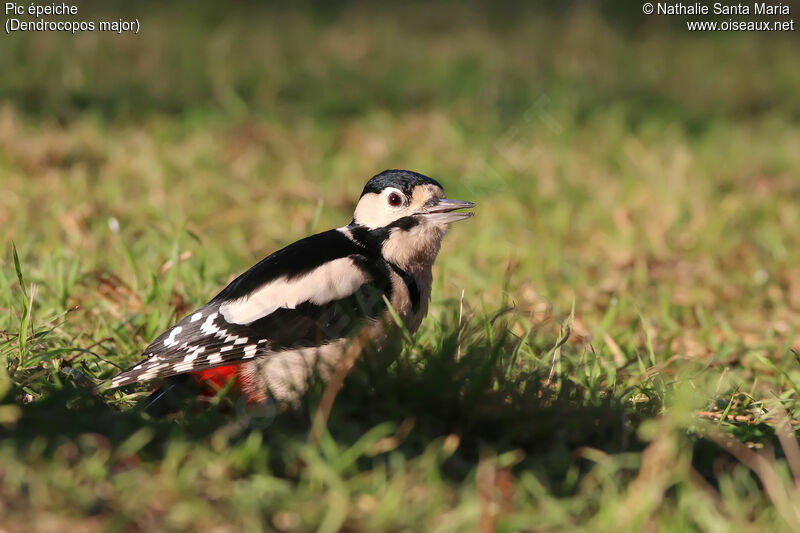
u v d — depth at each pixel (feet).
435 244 28.04
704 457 22.35
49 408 22.61
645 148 61.36
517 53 80.74
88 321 31.63
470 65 77.97
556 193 52.31
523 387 24.32
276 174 53.93
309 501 19.27
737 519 19.16
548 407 23.26
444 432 22.91
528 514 19.36
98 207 44.42
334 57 78.84
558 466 21.49
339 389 23.00
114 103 63.62
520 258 41.47
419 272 28.09
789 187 55.57
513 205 49.78
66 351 26.04
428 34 88.17
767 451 23.07
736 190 54.80
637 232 47.21
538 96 69.51
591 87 73.97
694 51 86.94
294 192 50.42
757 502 20.38
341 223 46.50
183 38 78.84
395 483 19.38
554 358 26.53
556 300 37.76
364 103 68.18
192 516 18.61
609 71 77.77
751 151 62.08
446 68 76.33
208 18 87.51
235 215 46.03
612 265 43.39
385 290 26.99
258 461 20.18
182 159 53.62
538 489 20.02
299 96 69.26
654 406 25.16
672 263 43.93
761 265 43.68
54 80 65.72
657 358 31.60
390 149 58.95
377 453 21.33
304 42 82.48
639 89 74.79
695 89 76.43
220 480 19.70
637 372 29.35
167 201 46.39
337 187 52.44
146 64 71.05
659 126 66.28
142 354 25.98
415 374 23.56
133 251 38.22
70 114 60.34
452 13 93.50
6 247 37.70
